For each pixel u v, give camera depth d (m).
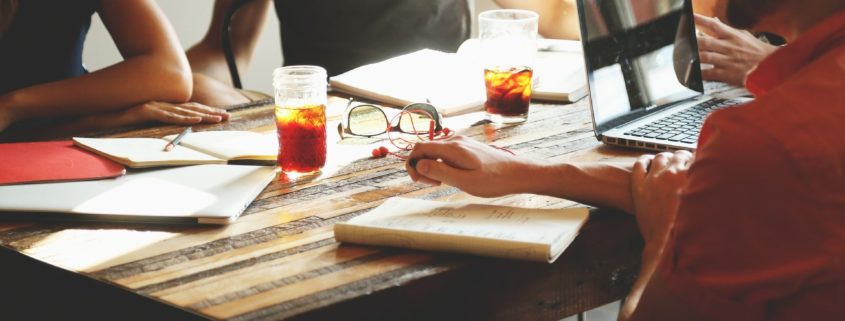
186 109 1.63
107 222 1.10
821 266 0.72
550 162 1.16
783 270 0.73
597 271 1.09
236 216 1.11
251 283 0.92
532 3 2.25
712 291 0.76
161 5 3.16
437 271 0.94
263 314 0.85
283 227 1.08
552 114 1.62
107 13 1.88
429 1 2.46
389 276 0.93
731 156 0.73
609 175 1.14
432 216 1.05
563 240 0.99
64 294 0.98
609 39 1.48
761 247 0.73
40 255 1.00
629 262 1.12
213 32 2.49
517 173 1.13
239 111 1.67
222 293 0.90
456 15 2.53
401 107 1.65
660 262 0.80
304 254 1.00
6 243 1.04
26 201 1.12
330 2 2.42
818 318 0.74
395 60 1.92
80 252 1.01
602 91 1.44
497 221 1.04
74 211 1.10
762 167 0.71
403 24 2.46
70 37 1.95
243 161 1.33
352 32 2.45
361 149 1.43
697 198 0.75
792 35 0.82
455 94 1.68
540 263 1.02
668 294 0.79
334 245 1.02
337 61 2.47
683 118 1.54
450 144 1.15
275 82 1.29
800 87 0.73
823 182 0.71
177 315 0.87
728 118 0.74
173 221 1.09
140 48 1.84
